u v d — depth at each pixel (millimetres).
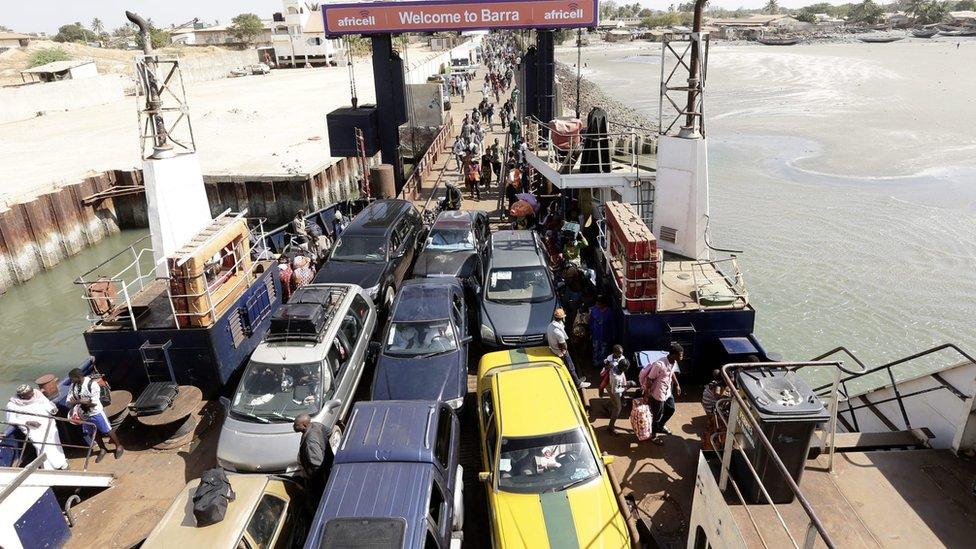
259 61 98500
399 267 15375
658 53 151625
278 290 14266
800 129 47094
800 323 18500
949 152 37406
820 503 5754
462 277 14406
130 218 32375
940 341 17203
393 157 22750
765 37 166875
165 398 10102
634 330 10305
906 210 27562
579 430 7824
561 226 17250
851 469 6262
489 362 10117
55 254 27812
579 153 16438
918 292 19984
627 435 9555
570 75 99625
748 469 5676
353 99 22594
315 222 19562
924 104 56594
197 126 46250
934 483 6043
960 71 83438
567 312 13367
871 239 24469
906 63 97250
